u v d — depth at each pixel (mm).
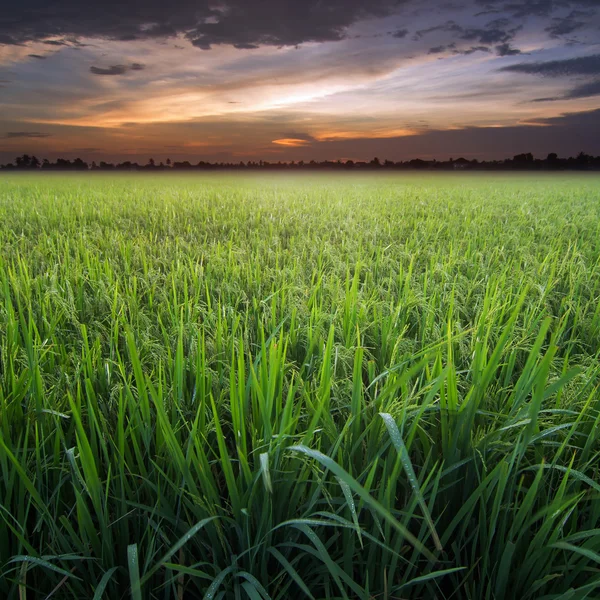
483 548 1618
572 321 3609
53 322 2918
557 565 1603
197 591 1651
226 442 2150
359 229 8500
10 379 2158
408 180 44188
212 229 9266
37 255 5707
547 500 1685
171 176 61406
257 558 1574
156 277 4496
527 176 62250
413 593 1662
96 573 1620
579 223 9164
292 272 4504
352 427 1762
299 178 52969
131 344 1771
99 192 19938
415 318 3475
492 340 2801
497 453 1847
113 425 2072
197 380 2051
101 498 1567
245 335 2863
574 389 2070
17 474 1651
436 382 1543
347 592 1615
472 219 10672
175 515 1728
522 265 5594
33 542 1711
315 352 2770
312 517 1597
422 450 1970
